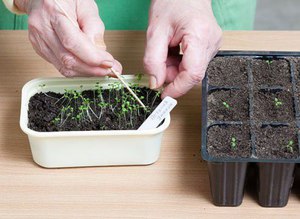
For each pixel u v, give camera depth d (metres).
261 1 2.05
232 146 0.87
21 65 1.05
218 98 0.94
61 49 0.92
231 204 0.87
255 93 0.94
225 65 0.98
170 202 0.87
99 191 0.89
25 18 1.19
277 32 1.09
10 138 0.95
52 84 0.96
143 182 0.90
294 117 0.91
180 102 0.99
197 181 0.90
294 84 0.95
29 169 0.91
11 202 0.88
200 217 0.86
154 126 0.89
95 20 0.94
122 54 1.06
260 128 0.90
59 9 0.91
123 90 0.96
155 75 0.91
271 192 0.86
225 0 1.19
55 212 0.86
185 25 0.93
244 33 1.09
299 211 0.87
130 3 1.17
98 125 0.91
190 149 0.94
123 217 0.86
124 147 0.89
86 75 0.94
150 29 0.95
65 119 0.92
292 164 0.84
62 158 0.90
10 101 1.00
